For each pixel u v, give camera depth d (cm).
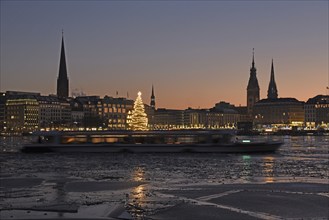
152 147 11925
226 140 12069
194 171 6994
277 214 3509
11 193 4572
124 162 8894
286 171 7012
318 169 7356
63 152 12069
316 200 4119
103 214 2342
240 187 5028
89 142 12238
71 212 2378
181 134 12106
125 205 3816
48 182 5566
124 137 12238
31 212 2359
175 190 4788
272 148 11944
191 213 3491
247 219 3309
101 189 4888
